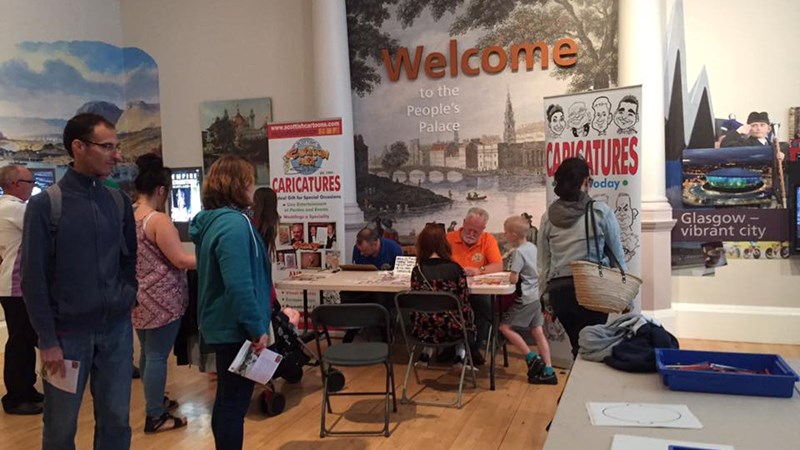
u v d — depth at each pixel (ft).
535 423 11.48
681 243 17.48
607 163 13.94
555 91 18.57
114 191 7.97
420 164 20.20
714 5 16.78
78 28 21.89
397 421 11.72
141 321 10.86
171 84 23.17
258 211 12.94
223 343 7.75
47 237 7.07
